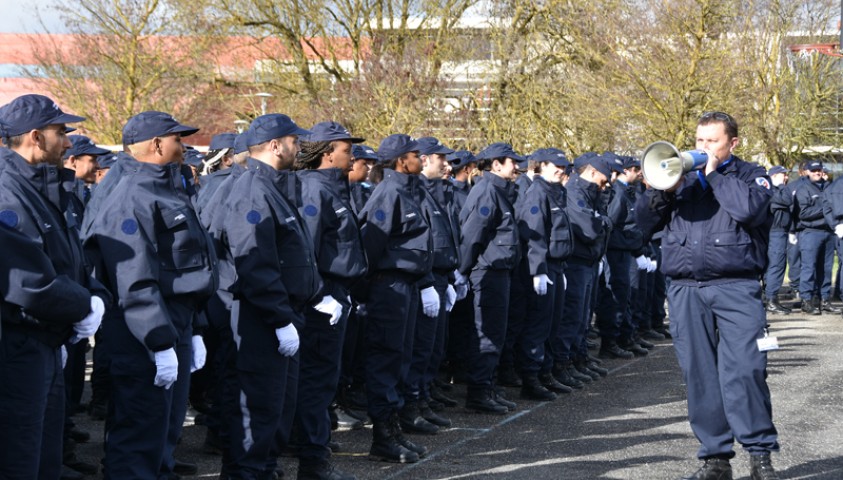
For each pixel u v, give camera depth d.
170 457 4.59
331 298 5.48
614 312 10.60
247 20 23.00
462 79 22.12
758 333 5.01
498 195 7.68
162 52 24.70
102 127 25.83
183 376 4.55
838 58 21.97
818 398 8.05
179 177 4.62
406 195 6.35
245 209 4.80
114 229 4.32
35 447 3.95
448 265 7.25
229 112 24.80
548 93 21.55
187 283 4.48
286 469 5.97
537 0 21.66
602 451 6.31
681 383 9.05
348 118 20.98
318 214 5.60
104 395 7.40
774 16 21.09
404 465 6.00
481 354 7.73
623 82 19.80
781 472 5.68
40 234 3.98
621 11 20.27
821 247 14.41
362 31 23.05
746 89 20.47
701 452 5.20
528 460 6.08
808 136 23.05
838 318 13.87
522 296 8.43
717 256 5.05
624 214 10.34
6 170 4.00
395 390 6.34
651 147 4.94
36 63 26.84
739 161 5.21
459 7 22.52
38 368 3.95
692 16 18.95
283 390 4.93
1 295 3.84
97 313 4.13
